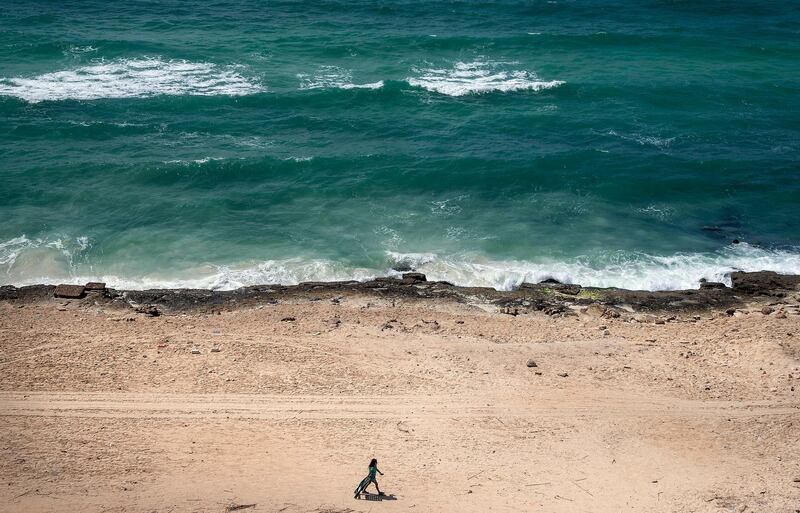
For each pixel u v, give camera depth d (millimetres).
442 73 62656
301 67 62219
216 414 26531
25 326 33188
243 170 48094
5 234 41125
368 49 66375
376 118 55438
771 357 31344
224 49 64500
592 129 55094
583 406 27797
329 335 33250
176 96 55938
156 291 37344
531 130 54625
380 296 37625
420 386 29016
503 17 77688
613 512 21656
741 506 21703
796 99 60844
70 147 49344
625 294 38344
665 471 23906
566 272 40500
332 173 48406
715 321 35625
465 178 48406
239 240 42062
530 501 22094
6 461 23047
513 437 25750
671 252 42500
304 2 78562
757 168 50812
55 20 68625
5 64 59062
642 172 49812
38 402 26734
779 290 38656
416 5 80062
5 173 46031
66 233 41625
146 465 23266
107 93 56062
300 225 43656
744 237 44094
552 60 66562
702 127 55969
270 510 21031
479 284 39594
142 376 28922
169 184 46656
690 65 66875
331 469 23500
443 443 25266
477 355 31812
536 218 45156
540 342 33344
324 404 27500
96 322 33906
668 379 29906
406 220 44469
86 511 20656
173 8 74500
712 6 85188
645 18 79688
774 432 26109
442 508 21484
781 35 75438
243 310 35875
